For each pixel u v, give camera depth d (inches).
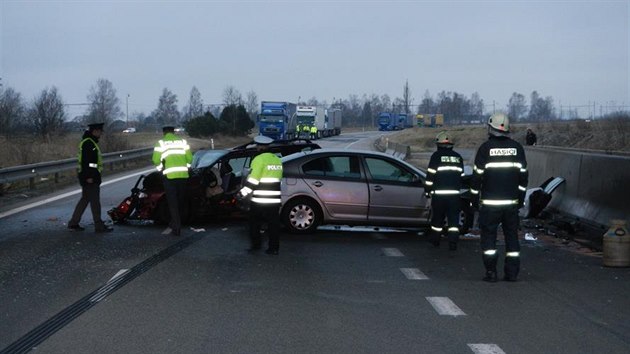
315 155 522.3
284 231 535.2
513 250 360.2
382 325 274.5
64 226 553.0
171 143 509.0
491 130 360.8
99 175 525.3
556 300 318.7
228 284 348.5
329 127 3348.9
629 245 400.5
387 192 513.3
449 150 462.3
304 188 512.7
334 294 328.5
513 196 356.5
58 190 847.1
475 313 294.2
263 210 433.7
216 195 570.3
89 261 407.8
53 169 898.1
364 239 505.4
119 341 251.9
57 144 1397.6
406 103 5930.1
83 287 340.2
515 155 355.9
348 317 286.7
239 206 539.8
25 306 303.3
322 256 432.1
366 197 511.8
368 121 6939.0
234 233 525.7
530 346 247.8
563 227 548.7
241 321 279.6
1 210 653.9
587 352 241.4
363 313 293.3
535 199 602.5
